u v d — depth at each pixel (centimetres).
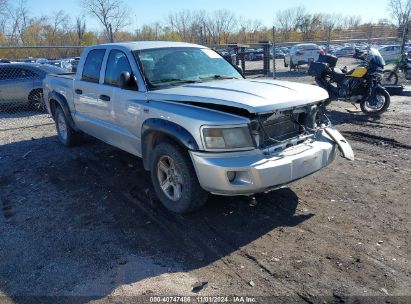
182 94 404
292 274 310
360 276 304
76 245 366
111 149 677
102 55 543
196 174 378
